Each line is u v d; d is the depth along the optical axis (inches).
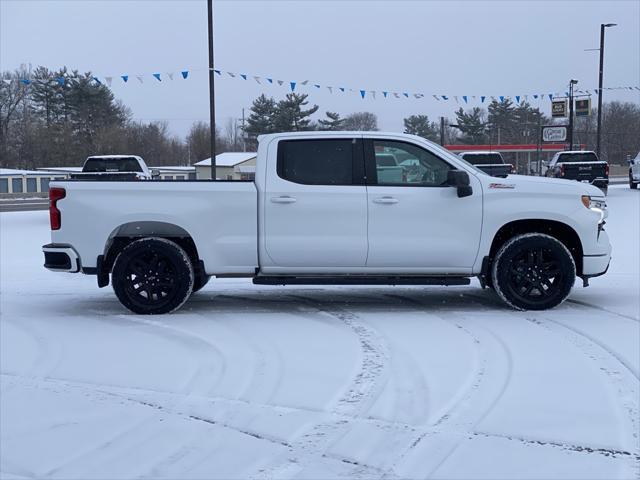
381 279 309.6
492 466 162.6
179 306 313.3
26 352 260.5
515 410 195.0
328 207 303.9
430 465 163.6
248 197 306.2
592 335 268.4
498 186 305.4
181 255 309.6
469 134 2591.0
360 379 221.9
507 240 311.6
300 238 305.4
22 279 435.2
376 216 304.0
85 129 2188.7
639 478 156.3
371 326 288.4
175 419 193.8
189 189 308.0
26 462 169.2
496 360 239.3
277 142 310.2
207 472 161.6
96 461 169.0
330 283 310.0
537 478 156.9
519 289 310.8
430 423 187.5
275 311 320.8
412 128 2773.1
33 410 202.8
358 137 308.5
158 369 236.7
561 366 231.9
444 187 305.6
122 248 320.5
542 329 279.3
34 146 2164.1
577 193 307.0
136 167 886.4
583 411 193.9
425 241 305.0
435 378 221.9
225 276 314.3
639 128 2404.0
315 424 187.9
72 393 215.9
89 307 339.9
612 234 633.6
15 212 1148.5
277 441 177.9
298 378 223.9
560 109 1721.2
